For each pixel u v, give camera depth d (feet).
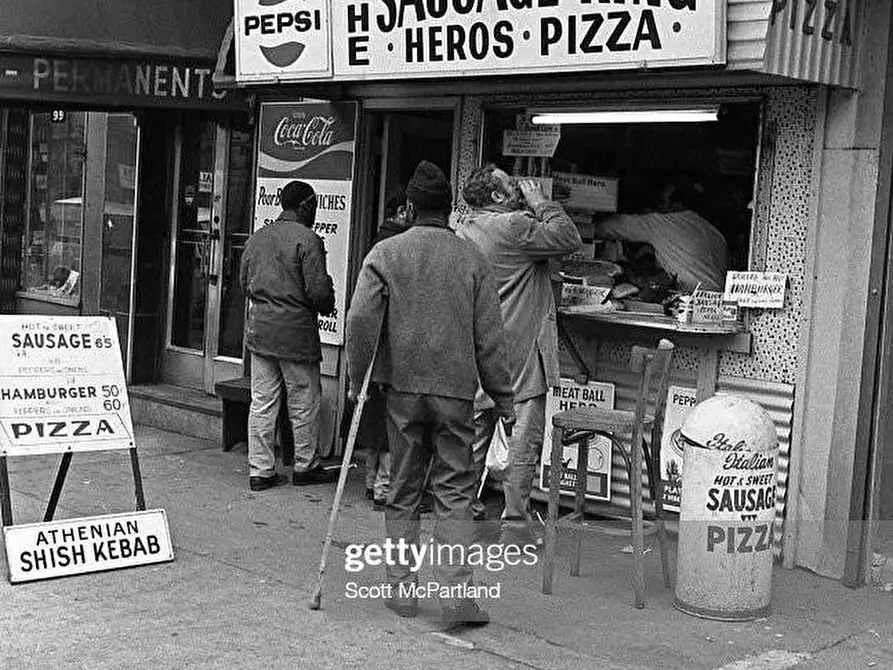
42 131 35.35
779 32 17.61
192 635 16.89
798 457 20.40
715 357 21.27
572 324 22.94
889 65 19.31
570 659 16.60
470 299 17.24
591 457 22.90
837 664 16.80
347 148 26.40
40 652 16.10
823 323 20.02
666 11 17.89
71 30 25.84
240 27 24.17
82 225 33.50
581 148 23.45
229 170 30.22
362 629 17.39
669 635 17.62
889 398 20.66
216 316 30.53
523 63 19.76
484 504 23.90
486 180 20.85
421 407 17.19
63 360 20.08
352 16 22.07
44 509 22.74
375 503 23.77
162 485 25.07
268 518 22.98
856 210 19.63
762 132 20.57
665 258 22.44
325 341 26.78
